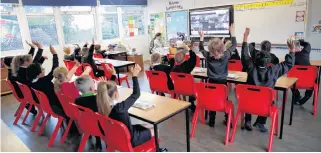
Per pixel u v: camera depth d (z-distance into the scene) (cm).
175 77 331
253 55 274
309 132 290
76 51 550
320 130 294
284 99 267
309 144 263
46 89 308
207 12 688
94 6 746
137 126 226
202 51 322
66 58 553
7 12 584
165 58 514
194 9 719
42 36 656
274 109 254
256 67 261
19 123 369
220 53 291
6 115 409
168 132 312
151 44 815
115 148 200
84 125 228
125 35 852
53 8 663
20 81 338
